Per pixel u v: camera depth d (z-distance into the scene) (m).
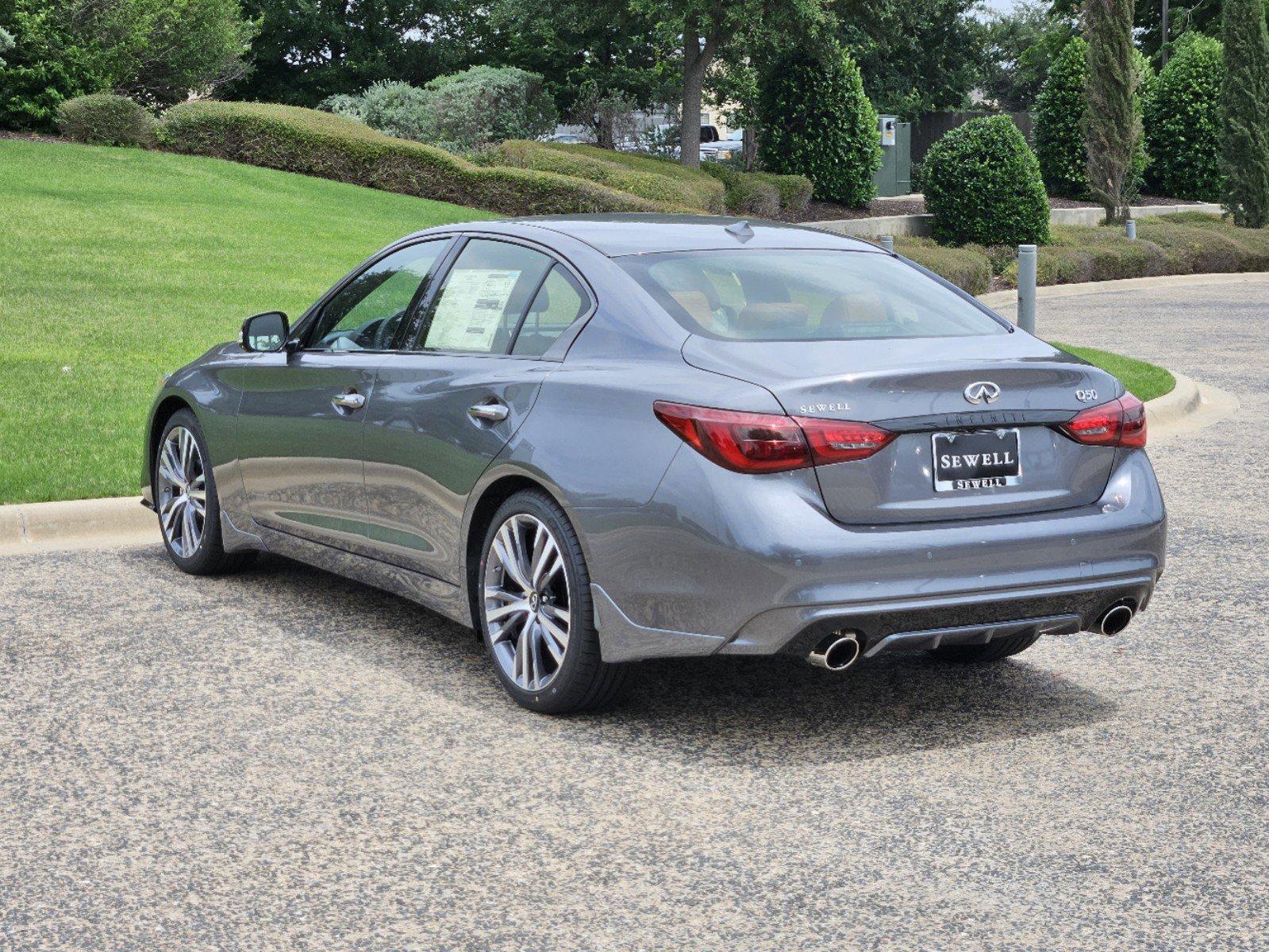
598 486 4.61
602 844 3.90
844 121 32.41
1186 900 3.57
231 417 6.48
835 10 34.38
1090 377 4.79
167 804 4.17
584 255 5.18
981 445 4.58
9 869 3.73
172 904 3.54
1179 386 13.00
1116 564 4.73
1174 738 4.76
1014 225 29.05
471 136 31.05
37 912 3.49
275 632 5.95
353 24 53.47
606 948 3.32
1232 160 35.84
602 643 4.66
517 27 35.03
